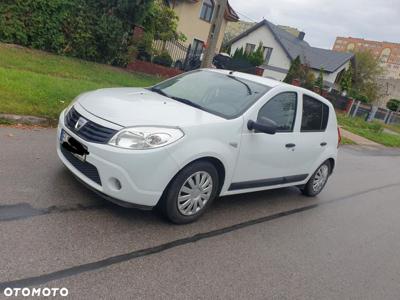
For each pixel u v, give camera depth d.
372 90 45.25
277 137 4.94
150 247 3.66
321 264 4.24
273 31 40.31
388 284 4.16
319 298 3.59
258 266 3.86
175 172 3.79
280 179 5.41
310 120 5.72
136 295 2.97
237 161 4.43
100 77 11.52
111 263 3.27
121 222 3.93
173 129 3.77
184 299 3.08
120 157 3.54
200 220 4.51
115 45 14.48
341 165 10.30
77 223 3.71
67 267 3.07
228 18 28.83
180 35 19.22
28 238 3.30
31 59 10.95
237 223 4.73
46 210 3.80
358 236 5.33
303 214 5.67
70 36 13.44
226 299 3.22
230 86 4.98
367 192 7.93
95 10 13.80
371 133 20.98
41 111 6.73
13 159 4.78
